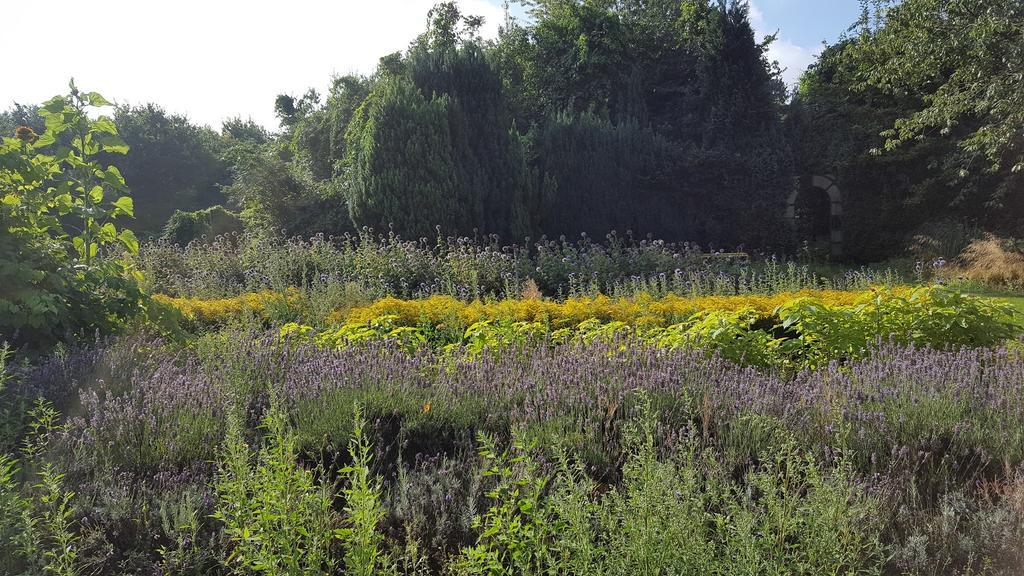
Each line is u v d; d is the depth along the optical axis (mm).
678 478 2580
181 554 2375
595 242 20891
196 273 12422
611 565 2240
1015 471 3121
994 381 4277
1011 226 20703
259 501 2361
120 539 2564
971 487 3186
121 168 39031
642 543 2232
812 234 25609
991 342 5801
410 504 2855
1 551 2324
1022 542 2570
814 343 5762
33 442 3303
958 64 18188
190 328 7488
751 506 2688
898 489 3021
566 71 25969
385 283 12109
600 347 4738
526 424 3412
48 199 5410
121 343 4816
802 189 24969
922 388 3947
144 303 5457
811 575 2301
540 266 13836
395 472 3207
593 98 25344
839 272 18766
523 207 18406
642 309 7770
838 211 24344
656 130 25047
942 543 2680
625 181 21422
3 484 2445
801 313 5754
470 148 17750
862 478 3148
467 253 14828
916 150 22094
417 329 6133
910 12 18547
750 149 23078
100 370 4176
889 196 23109
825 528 2305
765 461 2918
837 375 4035
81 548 2404
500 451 3318
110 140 5770
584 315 7566
